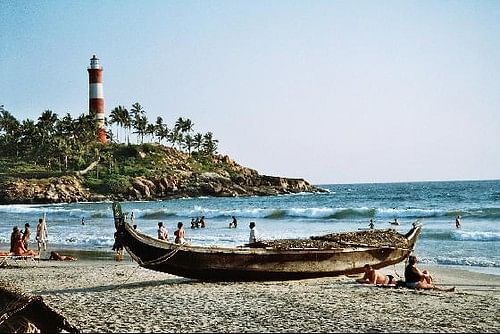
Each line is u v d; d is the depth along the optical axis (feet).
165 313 49.49
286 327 43.80
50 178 476.95
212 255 67.36
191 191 514.68
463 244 130.52
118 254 108.88
